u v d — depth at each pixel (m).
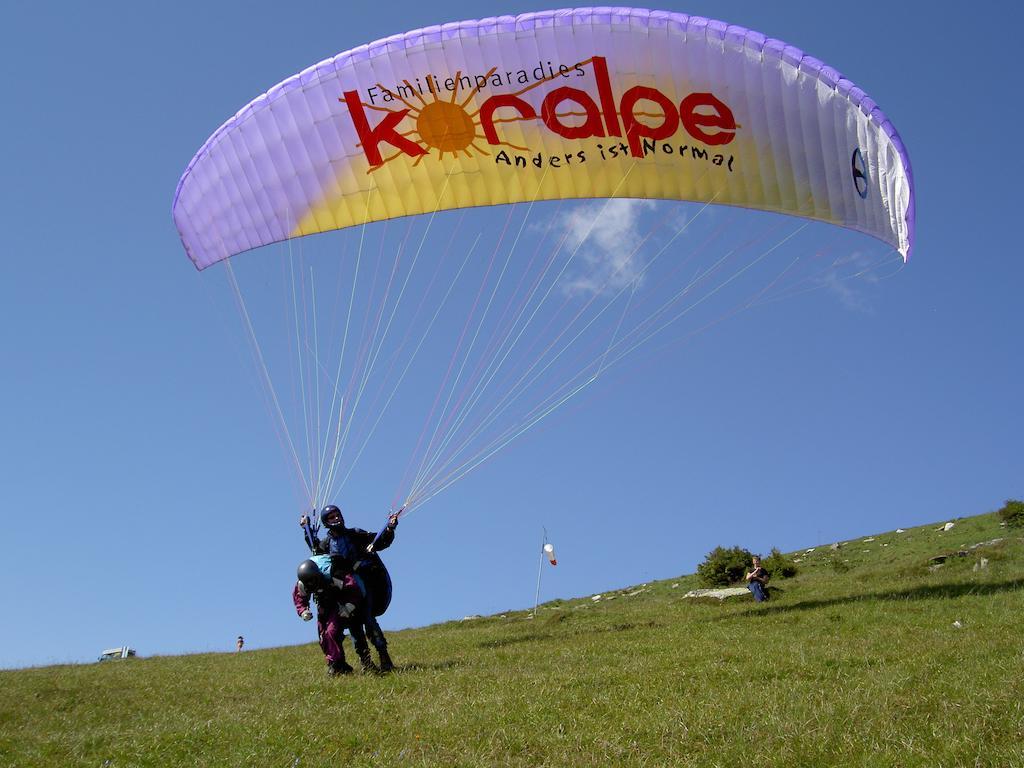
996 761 8.09
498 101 16.45
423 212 17.38
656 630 18.70
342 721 10.73
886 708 9.69
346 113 16.97
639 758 8.77
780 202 16.28
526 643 18.33
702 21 15.45
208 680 15.94
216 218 18.41
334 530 14.95
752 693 10.98
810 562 37.31
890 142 14.73
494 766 8.78
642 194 16.81
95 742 10.44
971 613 16.70
